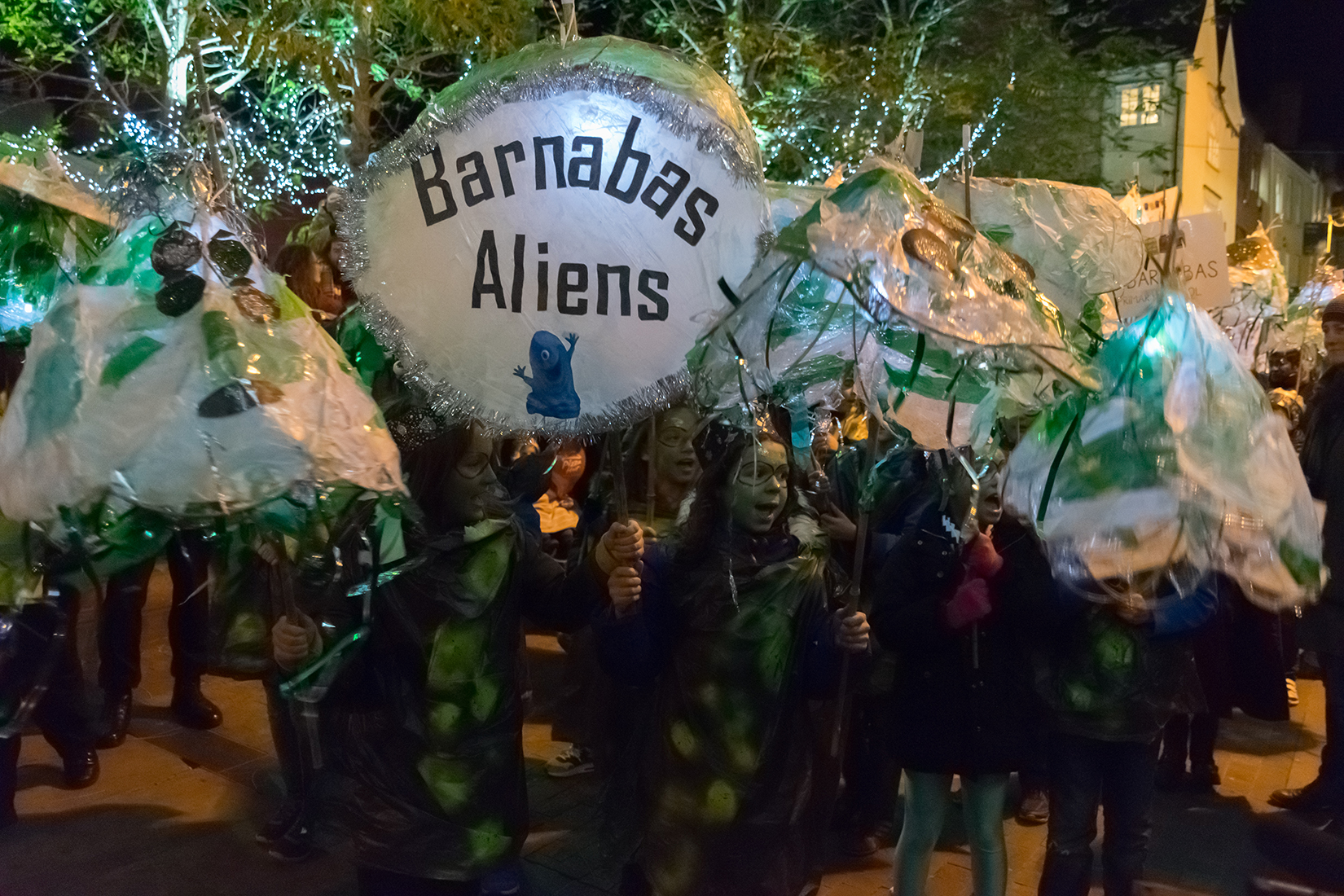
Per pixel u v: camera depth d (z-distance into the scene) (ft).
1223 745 15.51
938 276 6.70
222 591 10.09
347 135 30.30
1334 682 12.62
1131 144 45.16
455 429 8.21
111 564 8.52
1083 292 10.50
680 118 7.43
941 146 40.29
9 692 9.63
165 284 7.26
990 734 8.65
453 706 8.32
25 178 9.50
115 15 32.60
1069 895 9.26
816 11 42.80
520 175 7.50
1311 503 8.60
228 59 33.78
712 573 8.29
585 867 11.10
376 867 8.48
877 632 8.81
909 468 9.81
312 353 7.46
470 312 7.60
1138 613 8.76
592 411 7.73
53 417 7.09
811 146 41.70
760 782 8.29
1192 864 11.89
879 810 11.65
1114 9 45.09
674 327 7.61
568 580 8.73
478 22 28.68
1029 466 8.73
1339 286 21.24
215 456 6.92
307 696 8.23
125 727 12.92
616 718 9.78
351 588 8.13
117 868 10.55
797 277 7.77
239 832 11.34
